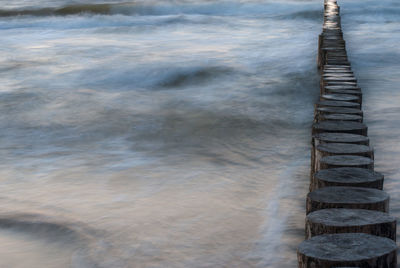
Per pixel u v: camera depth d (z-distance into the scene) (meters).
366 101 7.35
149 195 4.26
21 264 3.23
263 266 3.03
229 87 8.78
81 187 4.53
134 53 12.31
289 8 21.36
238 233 3.48
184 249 3.28
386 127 6.04
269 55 11.56
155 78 9.61
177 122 6.77
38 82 9.41
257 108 7.38
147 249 3.31
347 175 2.52
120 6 22.69
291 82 8.97
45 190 4.48
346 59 7.73
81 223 3.73
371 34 14.19
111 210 3.96
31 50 13.09
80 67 10.69
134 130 6.48
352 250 1.79
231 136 6.09
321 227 1.97
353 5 21.00
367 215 2.05
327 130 3.65
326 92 5.34
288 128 6.40
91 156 5.50
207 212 3.86
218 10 21.88
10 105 7.78
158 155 5.46
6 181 4.77
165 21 18.39
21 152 5.73
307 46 12.60
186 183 4.54
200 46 13.20
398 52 11.36
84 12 22.08
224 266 3.05
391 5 20.61
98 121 6.92
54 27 18.38
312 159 3.68
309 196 2.26
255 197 4.15
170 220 3.73
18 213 3.95
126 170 4.98
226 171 4.86
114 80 9.54
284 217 3.72
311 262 1.76
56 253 3.35
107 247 3.36
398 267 2.85
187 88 8.94
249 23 17.58
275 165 5.00
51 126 6.77
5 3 25.75
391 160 4.86
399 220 3.55
